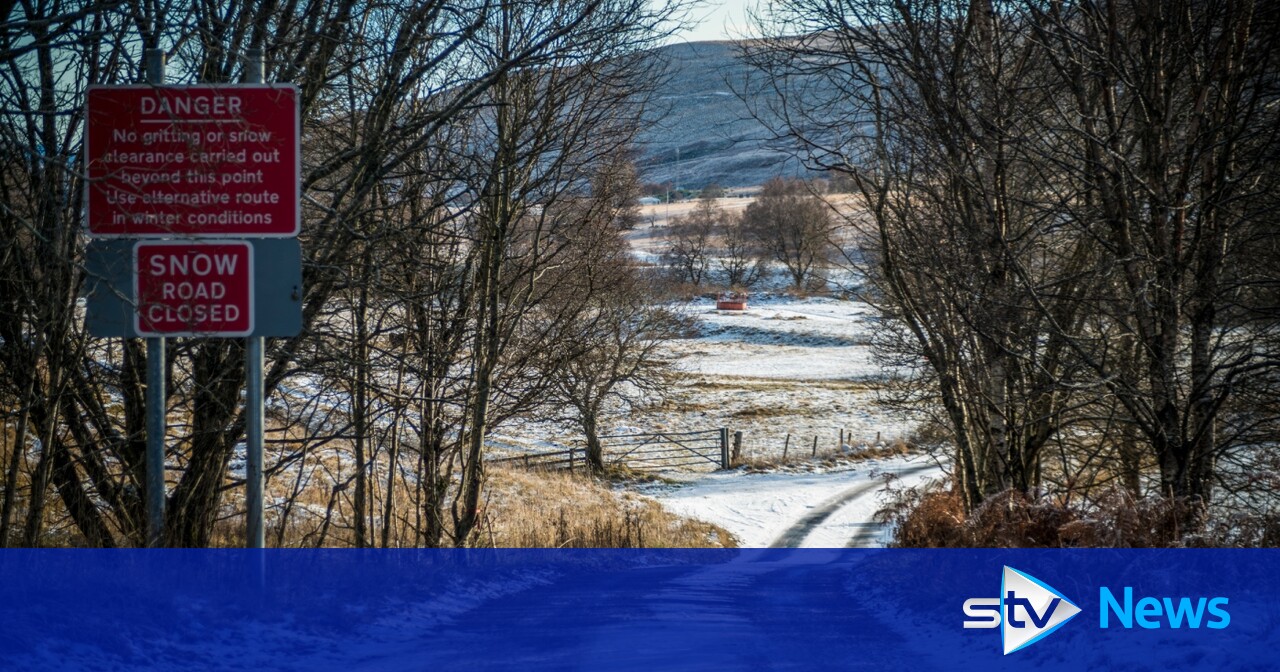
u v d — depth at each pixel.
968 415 15.23
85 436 10.00
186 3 8.81
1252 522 9.86
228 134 7.03
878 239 15.97
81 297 8.59
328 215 9.98
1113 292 13.53
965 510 15.60
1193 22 12.21
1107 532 10.17
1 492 10.22
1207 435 12.09
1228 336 13.48
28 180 8.58
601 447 37.53
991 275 13.10
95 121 6.95
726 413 49.97
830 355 68.38
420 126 9.95
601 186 17.06
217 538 11.84
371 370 11.50
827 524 30.39
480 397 15.49
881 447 43.59
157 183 6.98
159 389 6.99
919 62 12.88
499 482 27.03
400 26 10.36
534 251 15.58
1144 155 12.55
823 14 13.54
